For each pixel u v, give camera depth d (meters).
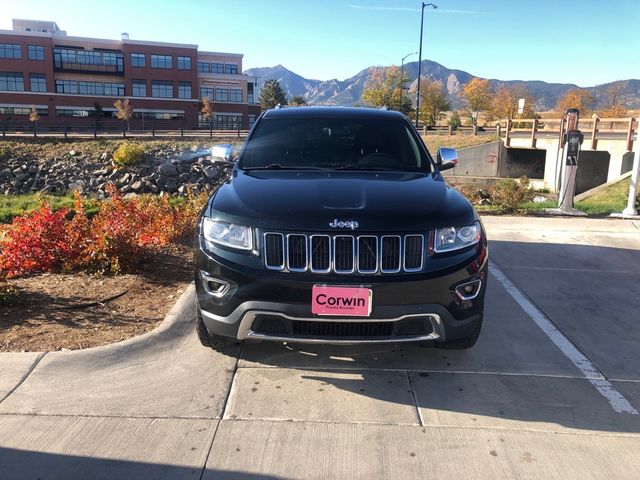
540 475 2.84
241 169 4.53
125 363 3.90
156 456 2.91
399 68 78.88
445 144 39.81
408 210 3.56
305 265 3.40
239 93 74.50
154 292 5.36
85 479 2.73
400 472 2.84
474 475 2.83
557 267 6.75
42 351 3.95
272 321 3.48
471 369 3.97
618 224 9.22
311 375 3.82
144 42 67.56
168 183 32.59
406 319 3.43
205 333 3.91
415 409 3.43
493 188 14.37
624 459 2.99
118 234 5.98
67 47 65.56
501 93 88.44
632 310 5.30
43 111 64.75
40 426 3.14
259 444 3.03
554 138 32.69
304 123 5.09
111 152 36.28
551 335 4.64
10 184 31.89
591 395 3.65
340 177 4.20
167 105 69.50
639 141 9.80
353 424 3.25
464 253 3.58
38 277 5.74
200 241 3.68
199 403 3.43
